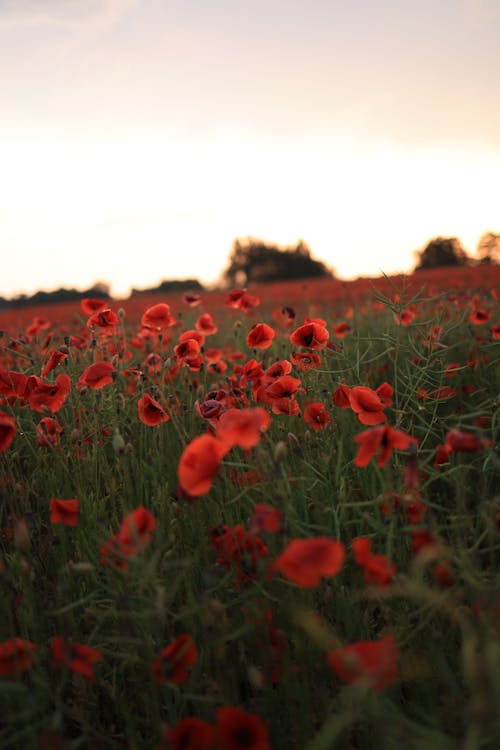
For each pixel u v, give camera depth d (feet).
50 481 3.97
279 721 2.76
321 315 10.16
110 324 5.35
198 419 4.41
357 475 3.89
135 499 3.78
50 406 3.84
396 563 3.10
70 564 3.10
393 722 2.12
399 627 2.85
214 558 3.34
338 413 4.48
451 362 6.75
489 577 2.85
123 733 2.86
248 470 3.60
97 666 2.99
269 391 3.85
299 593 2.84
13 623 3.03
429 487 4.44
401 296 4.39
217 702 2.64
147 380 4.90
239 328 7.92
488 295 12.48
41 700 2.54
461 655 2.72
